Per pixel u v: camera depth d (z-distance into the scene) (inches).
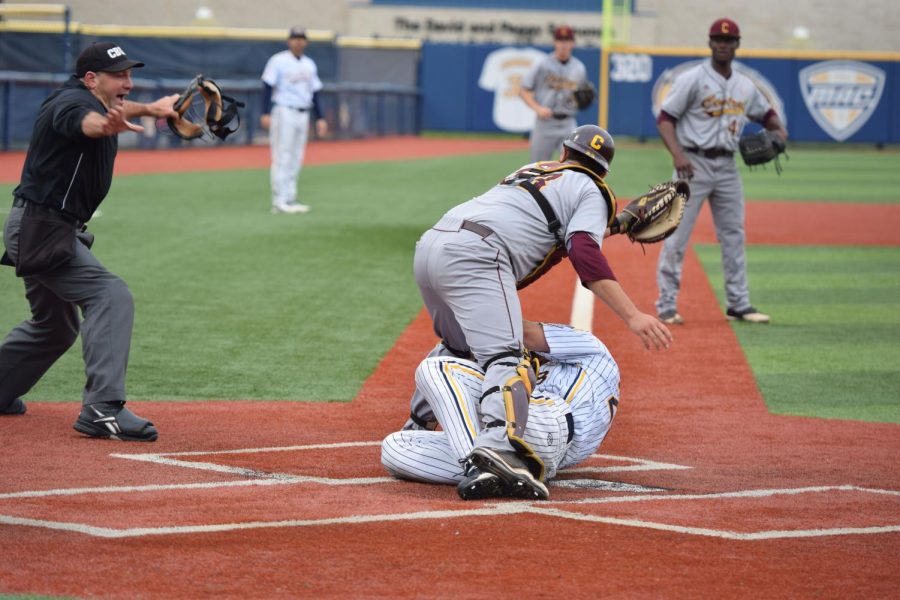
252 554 561.0
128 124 710.5
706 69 1243.8
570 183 683.4
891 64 4672.7
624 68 4704.7
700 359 1114.7
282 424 848.3
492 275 673.6
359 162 3567.9
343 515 625.9
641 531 609.3
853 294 1498.5
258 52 4387.3
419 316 1284.4
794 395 979.3
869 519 642.2
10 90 3294.8
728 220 1291.8
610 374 725.9
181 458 748.0
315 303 1342.3
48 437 791.1
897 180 3363.7
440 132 5290.4
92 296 784.9
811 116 4726.9
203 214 2143.2
